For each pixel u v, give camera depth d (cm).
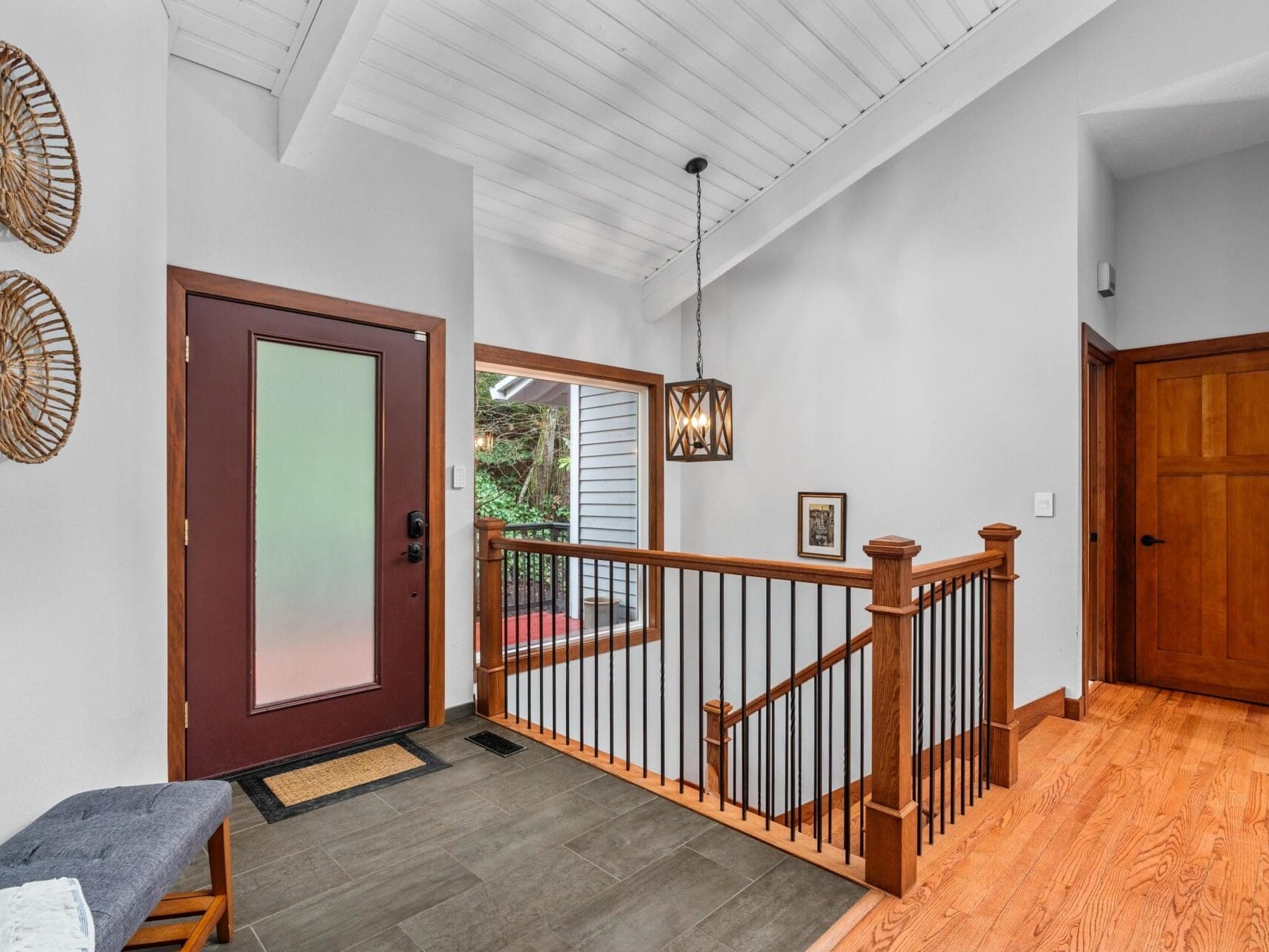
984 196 355
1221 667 363
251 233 267
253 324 269
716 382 349
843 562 416
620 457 507
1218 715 334
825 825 348
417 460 319
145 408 205
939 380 372
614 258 441
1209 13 291
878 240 400
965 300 362
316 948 167
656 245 434
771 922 177
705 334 495
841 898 187
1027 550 341
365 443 302
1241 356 354
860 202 409
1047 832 222
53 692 159
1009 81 346
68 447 165
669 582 502
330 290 288
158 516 213
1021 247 342
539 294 420
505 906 184
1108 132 338
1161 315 377
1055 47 331
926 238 379
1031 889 191
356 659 299
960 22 287
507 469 511
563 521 521
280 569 277
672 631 502
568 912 181
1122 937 171
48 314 155
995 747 261
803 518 436
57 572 161
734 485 478
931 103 311
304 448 284
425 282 321
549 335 424
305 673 284
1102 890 190
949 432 368
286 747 277
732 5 265
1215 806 239
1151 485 384
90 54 175
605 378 458
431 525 322
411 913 181
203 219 255
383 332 308
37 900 112
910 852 191
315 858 207
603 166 354
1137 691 376
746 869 202
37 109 152
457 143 322
